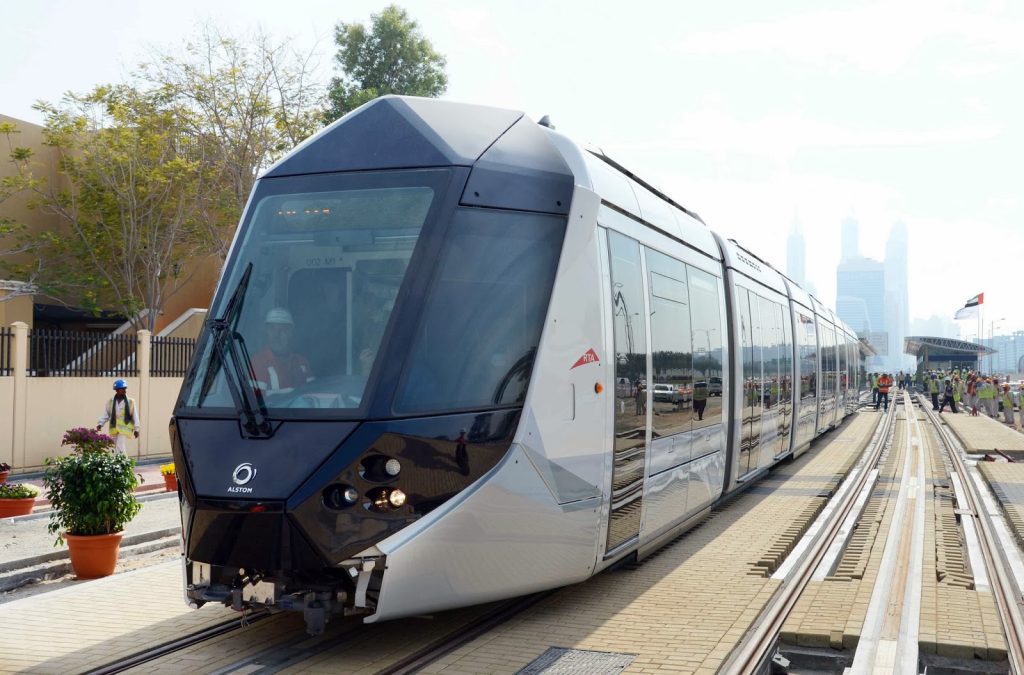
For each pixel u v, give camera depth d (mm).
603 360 7328
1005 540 11000
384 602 5891
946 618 7094
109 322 31188
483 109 7445
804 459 20422
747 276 13414
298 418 6078
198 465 6125
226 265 6965
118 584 8414
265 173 7305
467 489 6191
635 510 8102
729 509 12773
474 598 6395
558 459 6781
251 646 6371
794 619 7004
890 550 9961
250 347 6500
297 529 5777
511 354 6547
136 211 27250
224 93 27469
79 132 26922
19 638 6609
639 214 8609
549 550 6770
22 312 26672
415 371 6137
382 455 5902
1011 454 23016
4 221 25469
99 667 5938
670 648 6172
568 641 6375
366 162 6941
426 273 6340
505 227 6723
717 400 11055
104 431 19609
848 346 34688
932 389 48562
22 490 12977
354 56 36094
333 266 6609
